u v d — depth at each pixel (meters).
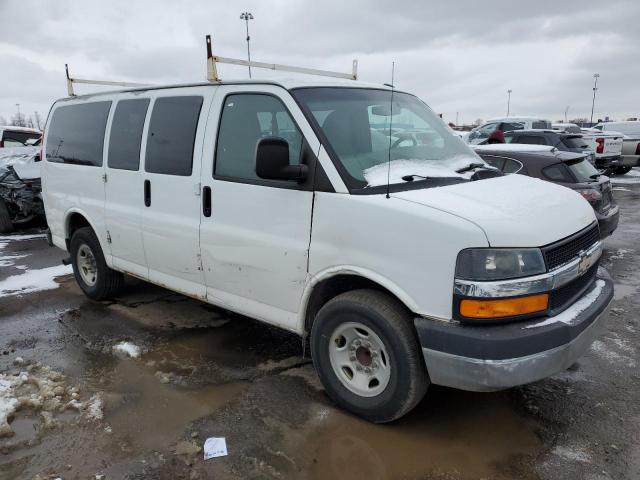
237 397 3.62
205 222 3.96
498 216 2.84
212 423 3.31
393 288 2.96
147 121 4.46
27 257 7.71
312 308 3.50
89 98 5.27
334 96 3.65
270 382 3.82
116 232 4.89
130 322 5.00
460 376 2.80
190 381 3.85
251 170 3.65
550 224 2.99
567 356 2.85
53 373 3.93
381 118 3.77
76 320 5.07
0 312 5.32
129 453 3.02
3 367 4.09
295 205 3.37
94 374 3.96
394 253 2.94
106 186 4.93
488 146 7.97
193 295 4.27
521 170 7.15
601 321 3.21
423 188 3.24
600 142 17.64
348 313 3.17
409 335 2.97
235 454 3.00
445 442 3.10
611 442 3.09
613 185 16.22
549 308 2.88
